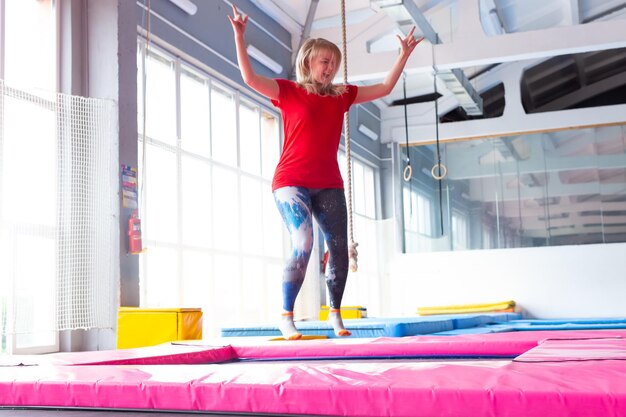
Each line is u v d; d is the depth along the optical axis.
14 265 4.81
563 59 12.53
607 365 1.45
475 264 10.96
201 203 7.55
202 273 7.44
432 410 1.24
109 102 5.56
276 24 9.41
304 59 2.78
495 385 1.23
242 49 2.69
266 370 1.56
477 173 11.80
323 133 2.75
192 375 1.54
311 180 2.73
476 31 8.73
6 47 5.19
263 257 8.88
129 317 5.04
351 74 9.10
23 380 1.58
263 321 8.73
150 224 6.66
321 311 9.03
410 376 1.38
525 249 10.79
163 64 7.07
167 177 6.94
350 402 1.30
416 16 8.00
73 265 5.21
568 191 11.29
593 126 11.35
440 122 13.38
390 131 12.94
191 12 7.23
